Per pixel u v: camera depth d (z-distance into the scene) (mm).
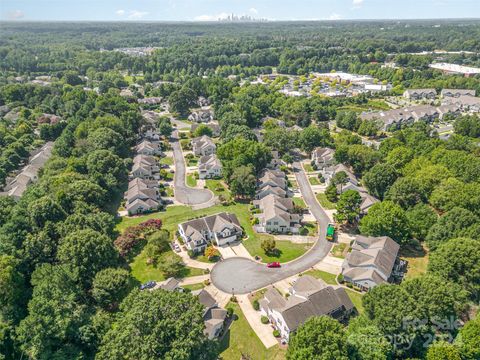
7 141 145000
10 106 197500
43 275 66250
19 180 118688
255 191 112938
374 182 109375
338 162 130500
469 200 92438
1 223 81938
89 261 70688
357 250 80125
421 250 87688
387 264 76000
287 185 122688
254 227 97438
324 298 65000
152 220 97250
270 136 146125
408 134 144625
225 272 80125
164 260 79875
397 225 85000
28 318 56250
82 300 68188
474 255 67812
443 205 95938
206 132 168125
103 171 113875
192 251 85312
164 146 159250
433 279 62781
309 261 84250
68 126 155125
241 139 134375
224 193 117562
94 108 176125
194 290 74188
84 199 95188
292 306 62094
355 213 95062
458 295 64000
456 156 115438
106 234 86375
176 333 48938
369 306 60062
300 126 181500
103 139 131625
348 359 49469
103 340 53125
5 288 63875
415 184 99938
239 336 63531
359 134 174750
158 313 51062
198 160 145000
